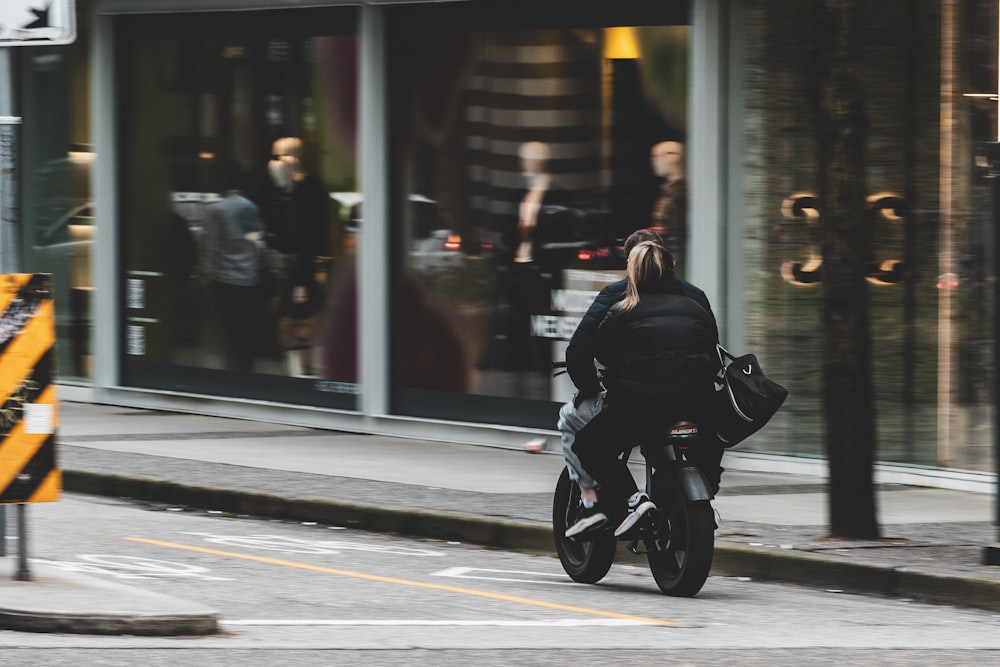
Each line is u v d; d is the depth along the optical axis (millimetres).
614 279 38688
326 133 44000
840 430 28422
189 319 47500
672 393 24250
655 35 37781
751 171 36375
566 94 39375
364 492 33531
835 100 28266
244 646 20031
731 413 24531
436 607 23578
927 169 34688
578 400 25453
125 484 35250
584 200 39219
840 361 28359
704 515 24156
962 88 34219
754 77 36188
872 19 34844
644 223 38188
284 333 45344
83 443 40719
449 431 41781
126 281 48875
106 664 18609
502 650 20156
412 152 42312
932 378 34906
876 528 28547
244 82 45719
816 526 29875
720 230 36656
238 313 46344
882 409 35406
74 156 49688
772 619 23203
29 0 23938
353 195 43469
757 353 36562
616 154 38594
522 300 40500
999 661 20188
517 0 39969
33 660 18703
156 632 20594
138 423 45094
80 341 50156
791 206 36062
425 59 41875
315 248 44469
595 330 24703
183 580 25406
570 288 39562
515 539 29906
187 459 38031
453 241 41719
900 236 35000
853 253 28344
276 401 45531
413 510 31359
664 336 24266
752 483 35344
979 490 34188
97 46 48312
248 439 41969
